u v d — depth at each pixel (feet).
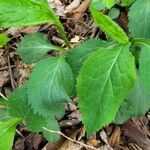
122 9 1.12
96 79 0.70
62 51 0.93
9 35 1.21
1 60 1.17
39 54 0.93
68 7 1.24
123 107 0.88
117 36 0.71
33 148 1.02
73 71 0.82
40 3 0.69
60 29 0.83
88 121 0.71
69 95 0.82
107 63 0.70
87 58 0.75
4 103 0.99
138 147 0.98
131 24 0.91
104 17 0.64
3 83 1.13
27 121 0.88
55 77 0.82
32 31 1.21
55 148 1.00
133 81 0.68
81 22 1.20
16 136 1.05
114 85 0.69
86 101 0.71
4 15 0.68
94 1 1.06
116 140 0.99
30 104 0.86
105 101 0.70
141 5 0.91
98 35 1.14
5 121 0.92
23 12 0.69
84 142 1.00
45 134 0.97
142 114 0.88
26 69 1.13
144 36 0.90
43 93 0.82
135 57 0.84
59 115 0.86
